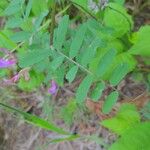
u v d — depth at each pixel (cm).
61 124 49
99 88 32
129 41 39
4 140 54
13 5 37
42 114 50
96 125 46
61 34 32
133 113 36
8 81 43
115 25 38
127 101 43
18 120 53
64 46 33
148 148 32
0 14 43
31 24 39
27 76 41
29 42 36
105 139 45
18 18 37
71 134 43
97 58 33
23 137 52
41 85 49
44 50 32
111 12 38
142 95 41
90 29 34
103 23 38
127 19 38
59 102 49
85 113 46
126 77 44
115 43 38
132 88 44
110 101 31
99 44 31
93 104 44
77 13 45
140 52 38
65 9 44
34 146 51
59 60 32
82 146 47
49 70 35
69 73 32
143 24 47
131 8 47
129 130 33
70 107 46
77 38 31
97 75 31
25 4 41
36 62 32
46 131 50
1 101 51
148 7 47
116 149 33
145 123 33
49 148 50
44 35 35
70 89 48
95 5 39
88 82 31
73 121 47
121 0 40
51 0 40
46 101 49
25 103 52
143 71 42
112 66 37
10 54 41
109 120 36
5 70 43
